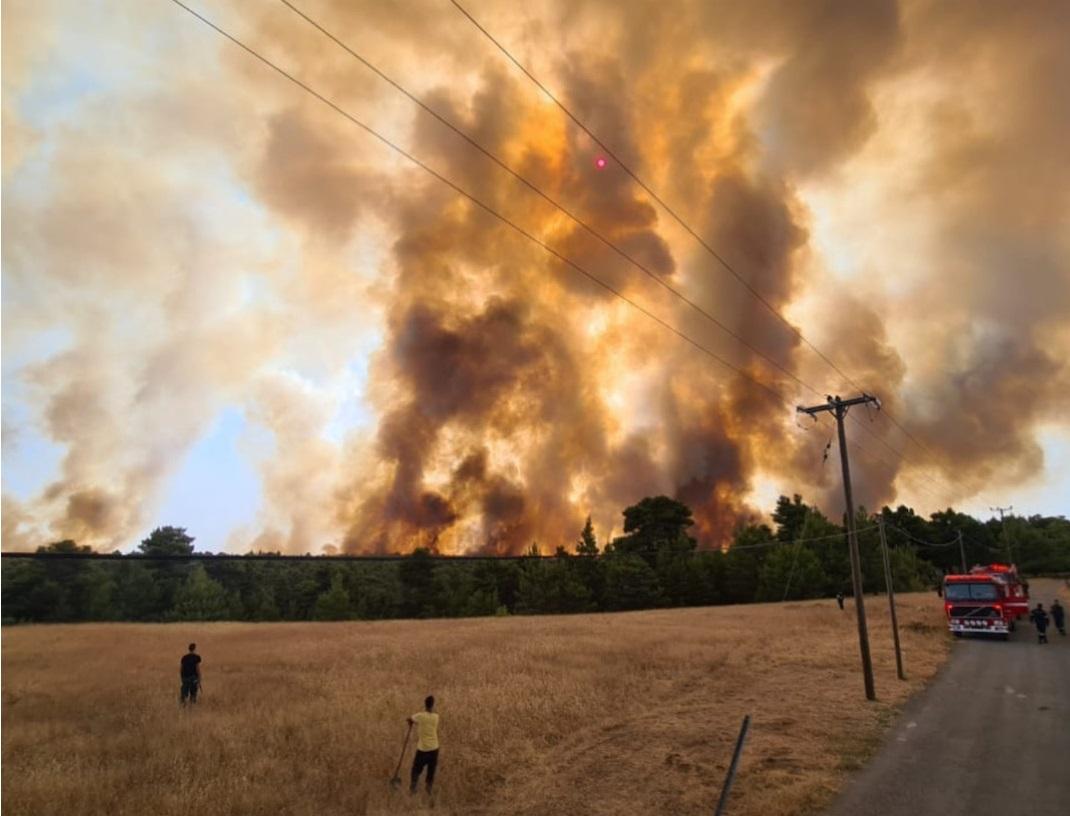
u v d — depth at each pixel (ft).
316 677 82.58
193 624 191.31
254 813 37.50
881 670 81.25
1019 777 41.11
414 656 100.83
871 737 50.93
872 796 38.34
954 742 49.29
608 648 104.06
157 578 304.30
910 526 376.68
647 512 345.92
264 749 49.98
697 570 290.56
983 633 111.86
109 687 78.84
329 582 320.70
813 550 280.72
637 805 38.32
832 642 107.96
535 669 84.28
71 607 262.67
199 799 38.58
